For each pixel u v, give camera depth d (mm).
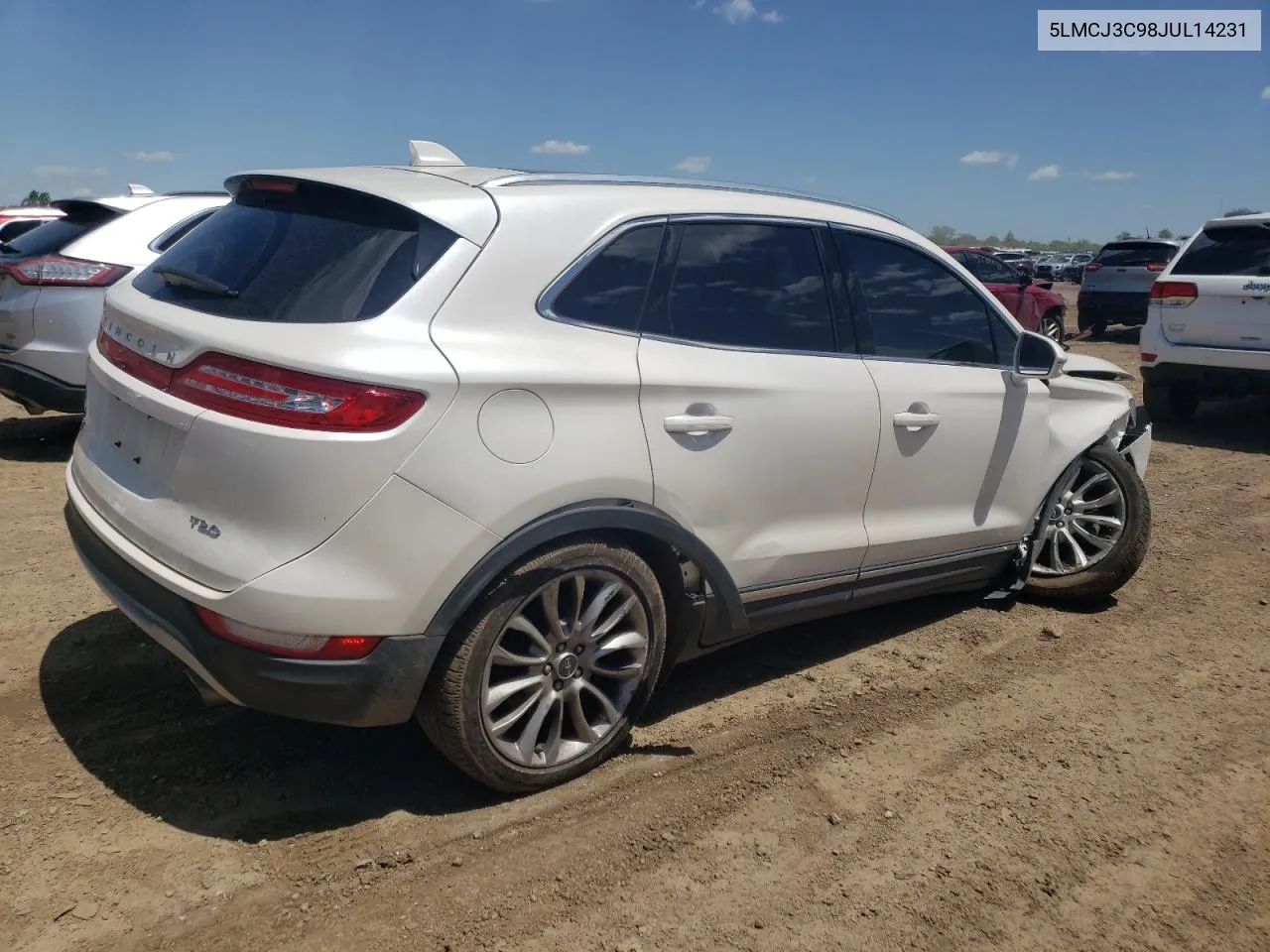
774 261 3578
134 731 3324
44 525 5465
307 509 2537
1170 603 4965
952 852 2889
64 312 6641
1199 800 3207
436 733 2850
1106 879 2801
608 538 3018
